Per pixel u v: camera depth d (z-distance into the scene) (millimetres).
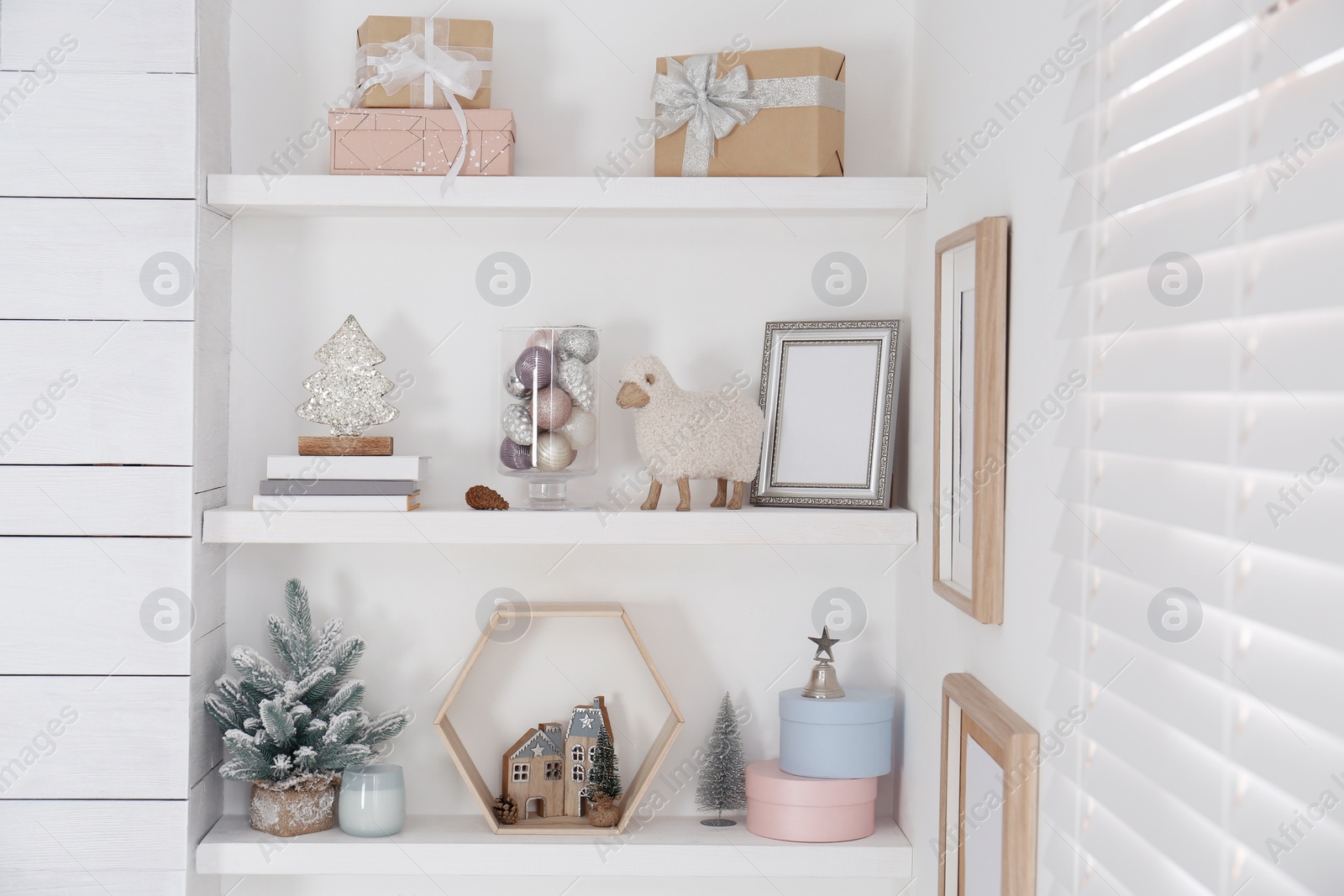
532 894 1689
